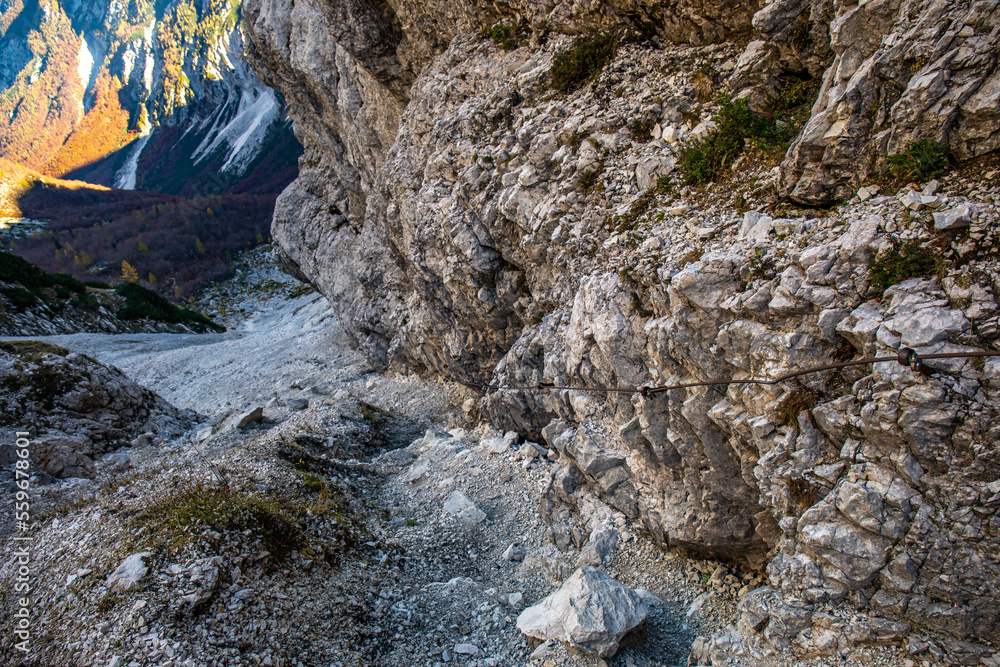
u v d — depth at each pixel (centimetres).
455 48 1398
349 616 746
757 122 773
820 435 572
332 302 2872
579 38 1084
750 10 848
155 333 4697
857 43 616
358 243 2300
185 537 791
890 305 522
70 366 1680
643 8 986
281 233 3094
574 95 1075
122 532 847
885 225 548
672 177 843
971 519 474
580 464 890
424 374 2066
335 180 2719
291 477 1066
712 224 729
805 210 647
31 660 683
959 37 534
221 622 686
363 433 1498
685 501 765
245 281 9531
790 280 586
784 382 589
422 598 798
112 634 664
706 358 670
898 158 568
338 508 1002
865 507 520
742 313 627
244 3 2395
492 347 1509
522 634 703
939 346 484
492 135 1217
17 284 4156
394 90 1784
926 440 490
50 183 16412
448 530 989
